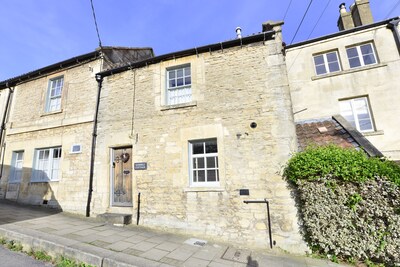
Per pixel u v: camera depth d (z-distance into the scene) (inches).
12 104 376.5
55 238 167.8
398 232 144.9
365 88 336.8
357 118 340.2
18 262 143.1
